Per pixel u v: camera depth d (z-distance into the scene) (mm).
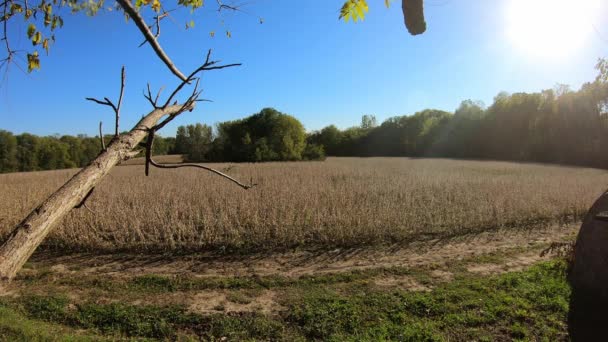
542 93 57844
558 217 12320
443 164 45156
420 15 2010
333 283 7023
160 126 1776
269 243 9383
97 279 7184
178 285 6914
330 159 64562
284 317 5660
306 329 5297
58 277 7355
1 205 12539
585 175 26297
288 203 11969
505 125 64938
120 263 8328
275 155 56875
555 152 51375
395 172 29750
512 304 5695
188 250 9062
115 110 1762
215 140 60969
